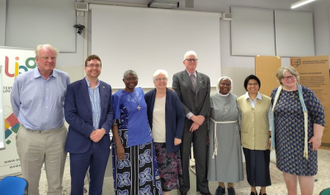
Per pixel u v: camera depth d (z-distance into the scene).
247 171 2.34
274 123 2.11
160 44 4.57
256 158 2.27
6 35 3.97
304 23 5.39
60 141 1.86
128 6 4.45
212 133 2.41
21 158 1.80
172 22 4.63
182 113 2.19
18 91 1.80
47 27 4.14
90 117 1.82
